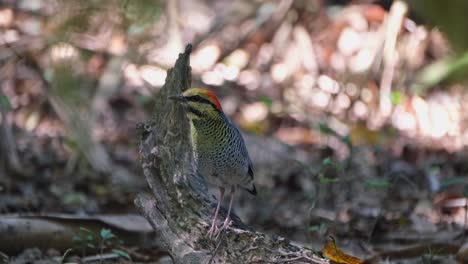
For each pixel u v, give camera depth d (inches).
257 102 687.1
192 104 305.4
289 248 286.5
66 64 516.4
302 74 715.4
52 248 367.9
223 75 726.5
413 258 365.7
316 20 757.3
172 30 687.1
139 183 518.3
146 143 314.8
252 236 286.0
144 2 362.9
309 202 448.1
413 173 528.7
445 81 636.7
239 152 318.3
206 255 289.4
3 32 690.2
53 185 505.7
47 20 651.5
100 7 358.9
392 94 540.4
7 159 512.1
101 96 604.1
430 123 643.5
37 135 616.7
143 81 681.0
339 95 690.2
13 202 460.4
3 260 350.6
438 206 470.3
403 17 673.0
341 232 425.4
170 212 304.5
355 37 738.2
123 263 363.6
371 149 588.4
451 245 370.3
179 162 311.3
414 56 686.5
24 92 658.2
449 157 576.1
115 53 636.1
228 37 753.0
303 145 609.3
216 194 522.0
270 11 748.0
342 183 458.9
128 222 384.2
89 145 545.6
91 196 493.7
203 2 834.2
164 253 378.9
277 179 533.0
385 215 441.7
